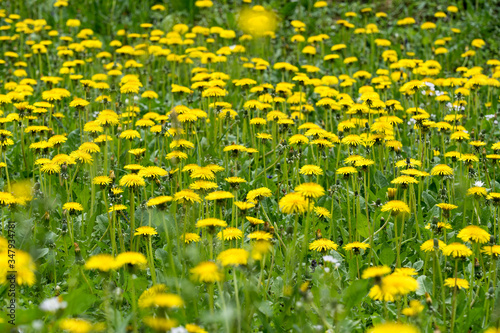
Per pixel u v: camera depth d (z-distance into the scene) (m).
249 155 6.13
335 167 5.59
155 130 5.65
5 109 7.37
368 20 13.06
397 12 13.79
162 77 9.63
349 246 3.79
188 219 4.14
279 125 6.23
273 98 6.53
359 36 11.73
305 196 3.49
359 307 3.42
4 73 9.55
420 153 5.78
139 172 4.00
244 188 5.35
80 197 4.80
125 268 3.49
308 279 3.66
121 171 5.57
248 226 4.49
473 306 3.57
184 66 9.70
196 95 8.40
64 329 2.86
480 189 4.29
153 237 4.36
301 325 2.99
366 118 6.67
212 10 13.25
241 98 8.48
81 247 4.07
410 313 2.91
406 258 4.30
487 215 4.73
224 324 2.93
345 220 4.82
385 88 7.63
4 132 4.74
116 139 6.35
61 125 6.58
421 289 3.63
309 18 12.83
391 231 4.64
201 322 3.07
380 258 4.06
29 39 10.89
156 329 2.46
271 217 4.77
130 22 12.86
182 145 4.59
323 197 4.88
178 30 10.28
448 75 9.54
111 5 13.26
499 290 3.58
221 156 6.14
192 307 3.10
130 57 9.59
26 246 3.91
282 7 13.56
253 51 10.60
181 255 3.64
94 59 10.11
